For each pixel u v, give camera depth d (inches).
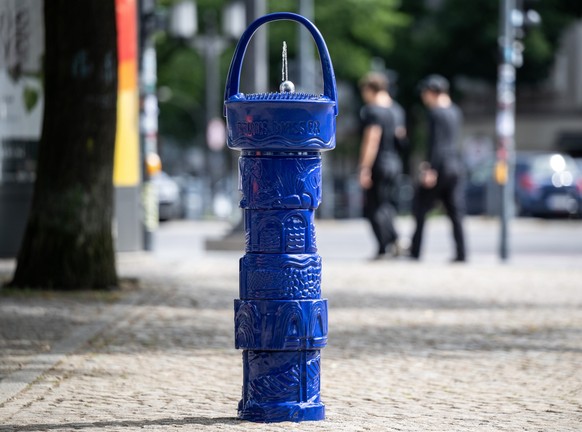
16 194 787.4
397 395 369.4
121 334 480.1
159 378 390.3
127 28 813.2
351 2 1952.5
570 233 1342.3
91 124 607.8
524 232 1365.7
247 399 322.0
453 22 2261.3
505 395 370.3
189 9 1104.8
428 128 840.9
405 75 2255.2
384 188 854.5
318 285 317.7
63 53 604.4
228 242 948.6
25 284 612.1
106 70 607.5
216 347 452.8
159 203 1726.1
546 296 636.7
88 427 314.5
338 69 1974.7
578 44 2719.0
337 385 385.7
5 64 781.3
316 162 315.6
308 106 308.7
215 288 648.4
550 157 1739.7
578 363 429.4
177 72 2097.7
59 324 503.5
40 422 321.4
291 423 317.4
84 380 385.4
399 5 2230.6
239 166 318.3
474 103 2780.5
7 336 470.9
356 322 530.3
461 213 847.1
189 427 313.9
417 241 856.3
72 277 611.5
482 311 571.8
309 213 316.2
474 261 909.8
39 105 780.0
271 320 313.1
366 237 1253.7
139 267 768.9
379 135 843.4
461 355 444.8
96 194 613.3
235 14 1167.0
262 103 307.7
